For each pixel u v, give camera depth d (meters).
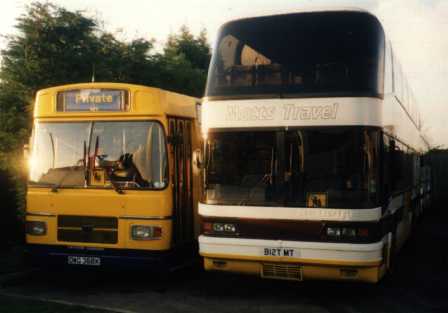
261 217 8.80
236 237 8.91
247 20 9.33
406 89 13.78
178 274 11.47
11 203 13.57
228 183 9.04
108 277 11.16
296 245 8.60
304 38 9.01
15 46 14.93
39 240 10.17
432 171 33.25
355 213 8.43
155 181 9.82
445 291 10.26
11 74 14.63
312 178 8.67
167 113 10.12
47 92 10.44
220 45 9.38
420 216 22.61
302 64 8.91
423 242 16.89
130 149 9.95
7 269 11.13
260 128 8.95
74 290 10.01
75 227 10.01
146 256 9.70
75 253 9.97
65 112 10.30
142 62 19.31
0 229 13.46
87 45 16.38
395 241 11.02
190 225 10.86
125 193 9.84
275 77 8.98
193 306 8.92
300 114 8.79
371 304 9.25
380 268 8.69
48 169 10.25
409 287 10.57
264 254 8.73
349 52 8.80
